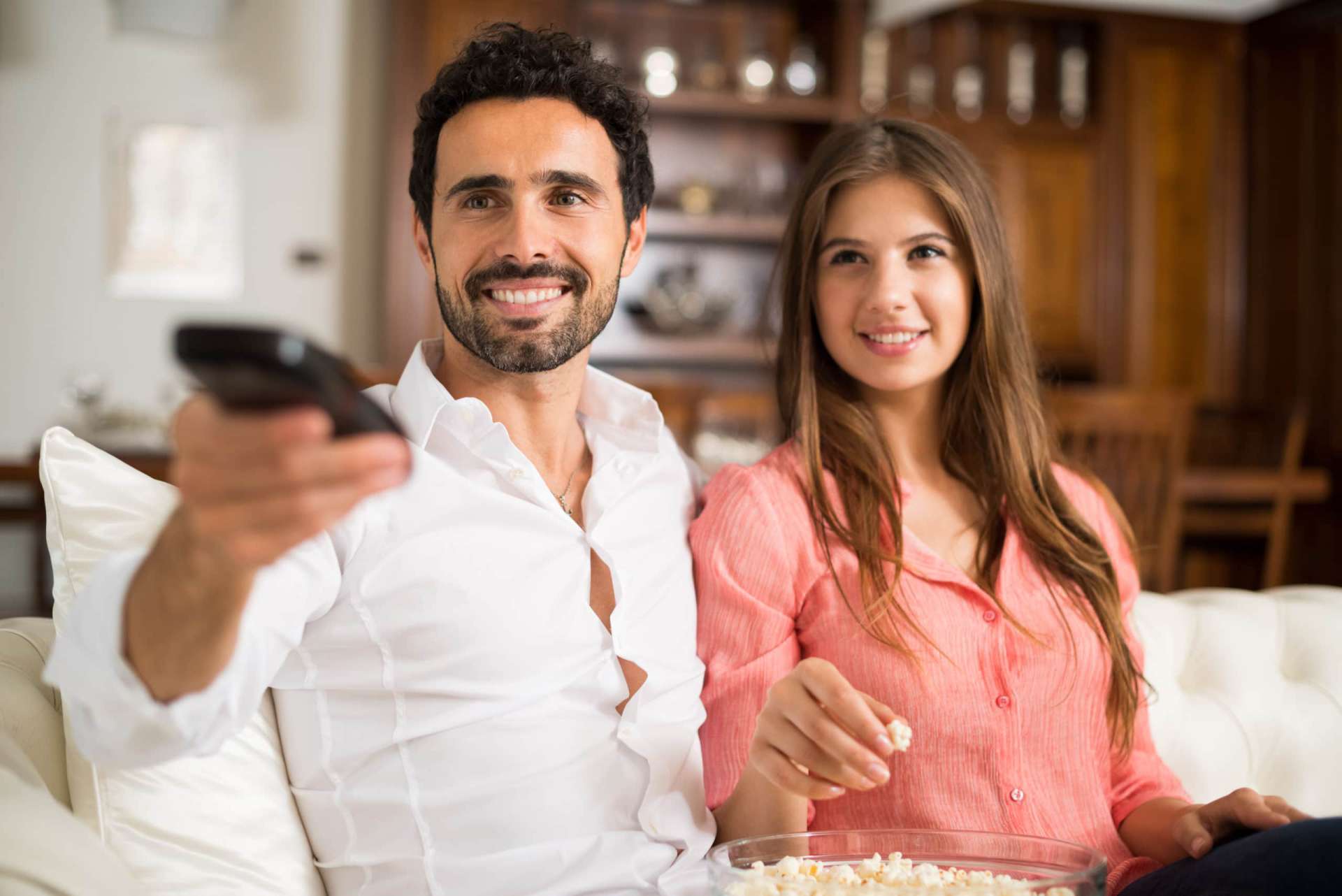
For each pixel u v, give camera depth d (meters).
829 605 1.31
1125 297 5.50
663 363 5.16
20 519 3.73
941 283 1.42
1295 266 5.35
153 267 4.67
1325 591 1.70
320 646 1.10
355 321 4.83
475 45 1.25
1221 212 5.59
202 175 4.71
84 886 0.83
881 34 5.23
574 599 1.18
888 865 0.95
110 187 4.64
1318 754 1.51
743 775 1.18
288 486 0.58
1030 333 1.50
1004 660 1.29
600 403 1.40
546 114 1.23
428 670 1.11
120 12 4.29
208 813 1.02
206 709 0.81
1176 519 3.48
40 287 4.60
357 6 4.82
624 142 1.30
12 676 1.08
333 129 4.81
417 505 1.12
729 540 1.32
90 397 3.77
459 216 1.24
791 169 5.23
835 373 1.49
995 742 1.25
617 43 5.11
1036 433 1.46
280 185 4.77
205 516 0.59
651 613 1.24
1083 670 1.33
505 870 1.09
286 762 1.12
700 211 5.05
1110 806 1.36
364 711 1.11
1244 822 1.14
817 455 1.38
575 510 1.33
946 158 1.43
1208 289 5.57
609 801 1.15
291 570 1.00
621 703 1.19
